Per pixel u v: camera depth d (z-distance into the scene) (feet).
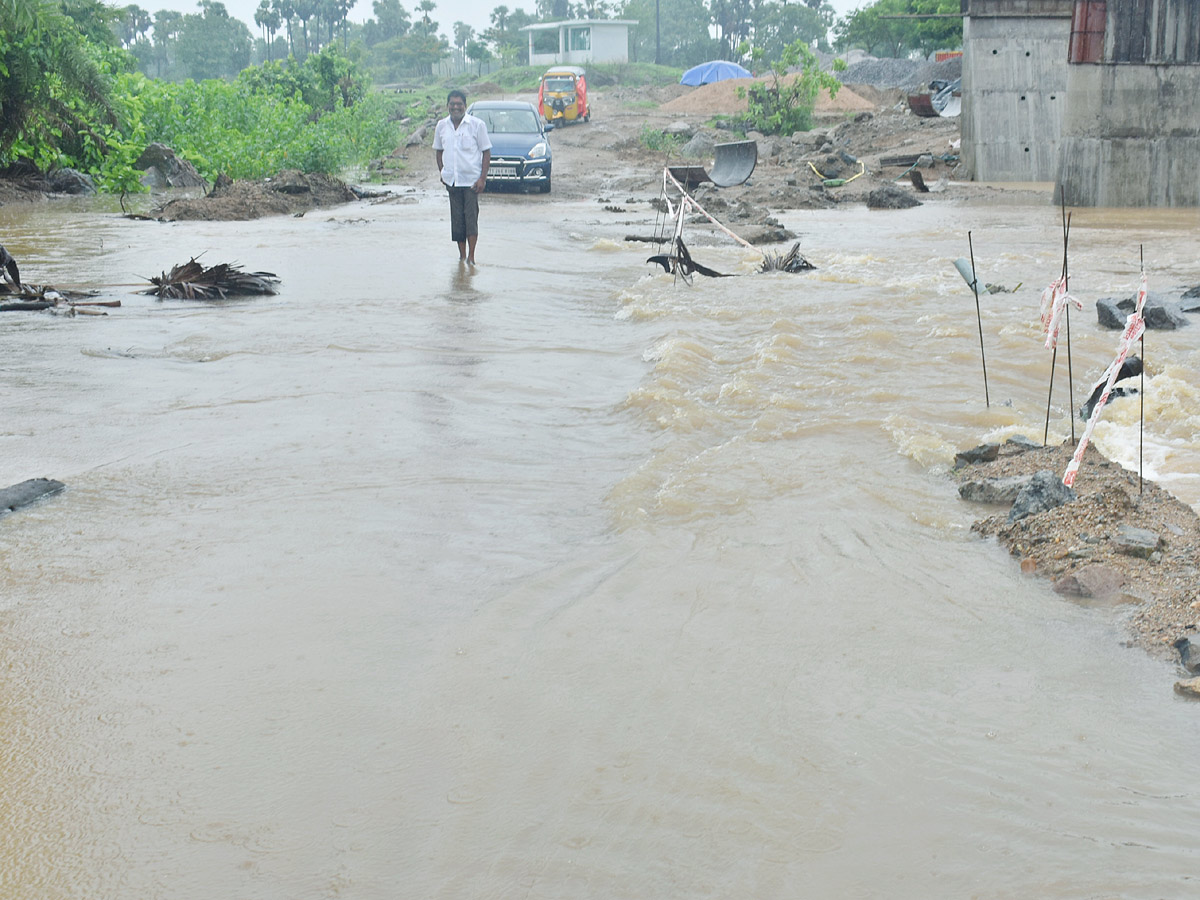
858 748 8.94
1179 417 18.65
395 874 7.54
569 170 99.04
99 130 84.79
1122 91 67.10
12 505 14.80
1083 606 11.53
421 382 21.72
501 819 8.10
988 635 10.91
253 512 14.64
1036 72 84.02
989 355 23.27
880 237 49.44
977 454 16.19
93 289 34.14
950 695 9.77
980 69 83.92
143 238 48.65
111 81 93.97
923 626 11.11
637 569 12.60
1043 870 7.46
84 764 8.86
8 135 78.79
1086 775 8.54
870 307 29.22
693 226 53.98
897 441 17.28
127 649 10.80
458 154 37.86
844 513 14.28
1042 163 84.58
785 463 16.31
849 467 16.15
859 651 10.60
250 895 7.37
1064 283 16.98
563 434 18.31
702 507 14.53
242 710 9.64
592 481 15.89
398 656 10.60
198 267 33.22
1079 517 13.34
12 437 18.21
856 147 106.73
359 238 47.98
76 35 82.02
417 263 39.47
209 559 13.04
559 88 160.15
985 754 8.84
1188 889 7.23
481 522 14.24
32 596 12.04
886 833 7.88
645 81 319.27
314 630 11.16
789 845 7.77
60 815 8.22
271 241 47.01
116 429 18.66
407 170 102.63
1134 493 14.52
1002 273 36.91
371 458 16.93
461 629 11.15
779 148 108.47
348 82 165.17
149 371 22.91
